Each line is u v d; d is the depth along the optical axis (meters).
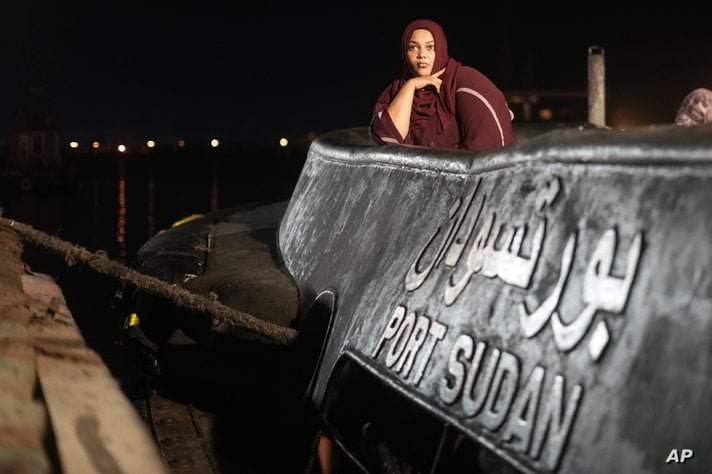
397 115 4.50
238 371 4.57
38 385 1.80
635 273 1.86
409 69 4.64
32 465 1.44
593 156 2.08
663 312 1.76
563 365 1.95
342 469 3.56
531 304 2.14
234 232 6.61
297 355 3.82
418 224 3.11
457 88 4.51
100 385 1.85
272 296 4.50
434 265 2.78
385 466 2.71
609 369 1.83
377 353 2.87
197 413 4.54
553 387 1.95
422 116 4.61
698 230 1.75
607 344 1.86
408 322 2.74
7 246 3.38
